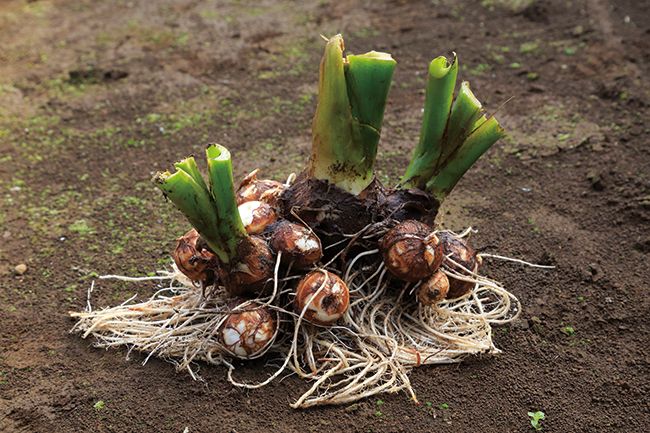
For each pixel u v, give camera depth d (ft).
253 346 3.30
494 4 6.30
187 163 3.14
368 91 3.19
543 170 4.47
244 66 5.57
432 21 6.15
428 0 6.52
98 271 3.91
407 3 6.50
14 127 4.99
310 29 6.12
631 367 3.44
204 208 3.14
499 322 3.51
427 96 3.34
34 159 4.71
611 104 4.93
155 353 3.47
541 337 3.56
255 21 6.29
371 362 3.32
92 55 5.76
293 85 5.33
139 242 4.08
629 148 4.53
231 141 4.81
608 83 5.08
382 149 4.68
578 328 3.59
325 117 3.23
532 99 5.06
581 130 4.73
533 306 3.68
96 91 5.33
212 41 5.94
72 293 3.80
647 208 4.09
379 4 6.53
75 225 4.20
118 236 4.12
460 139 3.38
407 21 6.17
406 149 4.67
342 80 3.15
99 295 3.78
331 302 3.25
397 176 4.45
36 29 6.23
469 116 3.34
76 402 3.32
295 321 3.31
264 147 4.74
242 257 3.26
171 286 3.74
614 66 5.25
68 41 6.00
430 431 3.21
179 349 3.42
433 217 3.49
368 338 3.38
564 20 5.93
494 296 3.72
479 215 4.19
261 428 3.20
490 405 3.30
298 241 3.26
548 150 4.60
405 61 5.56
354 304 3.40
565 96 5.05
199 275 3.38
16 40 6.04
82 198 4.40
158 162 4.66
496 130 3.36
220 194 3.12
